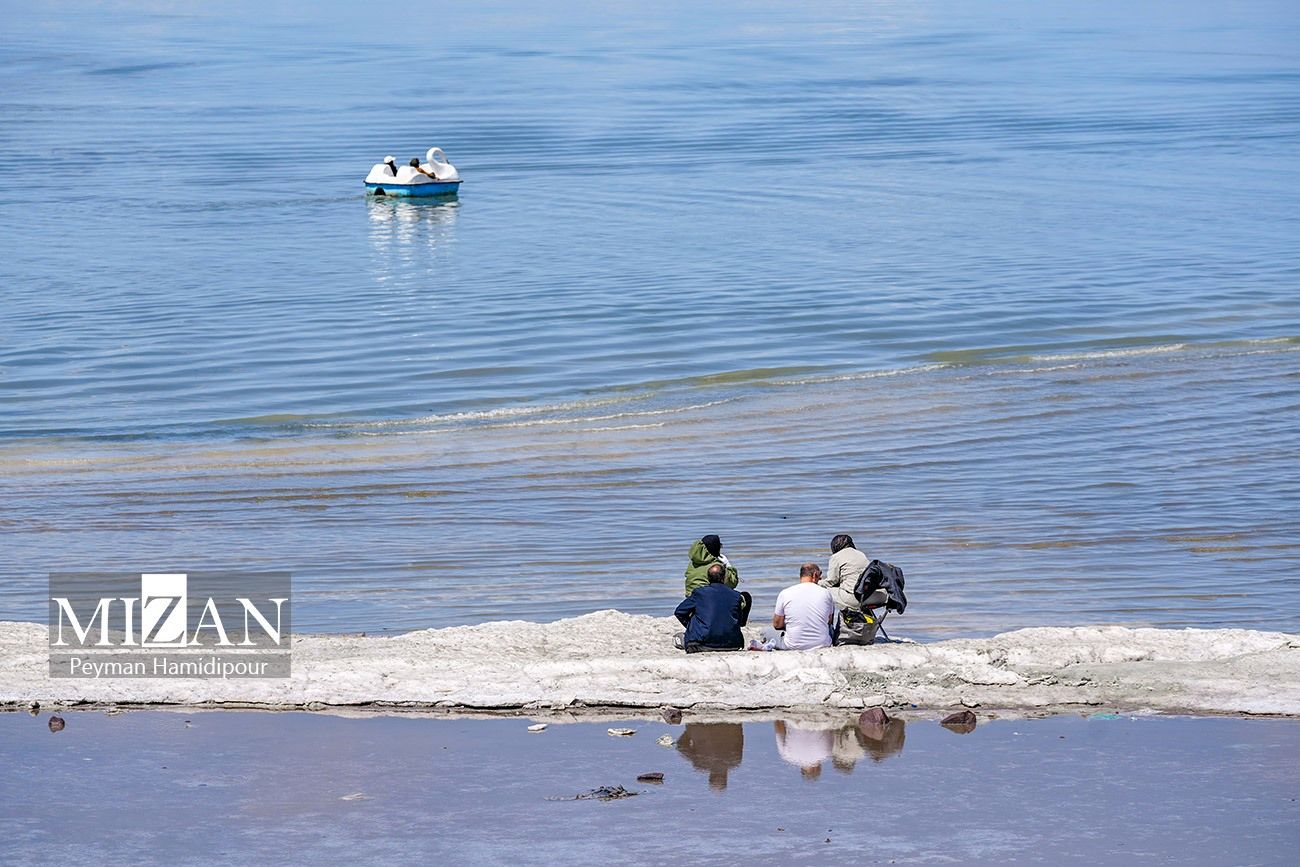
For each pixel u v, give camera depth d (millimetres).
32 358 115312
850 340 119625
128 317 132750
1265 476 78938
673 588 59438
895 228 184875
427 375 108312
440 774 34875
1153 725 38125
